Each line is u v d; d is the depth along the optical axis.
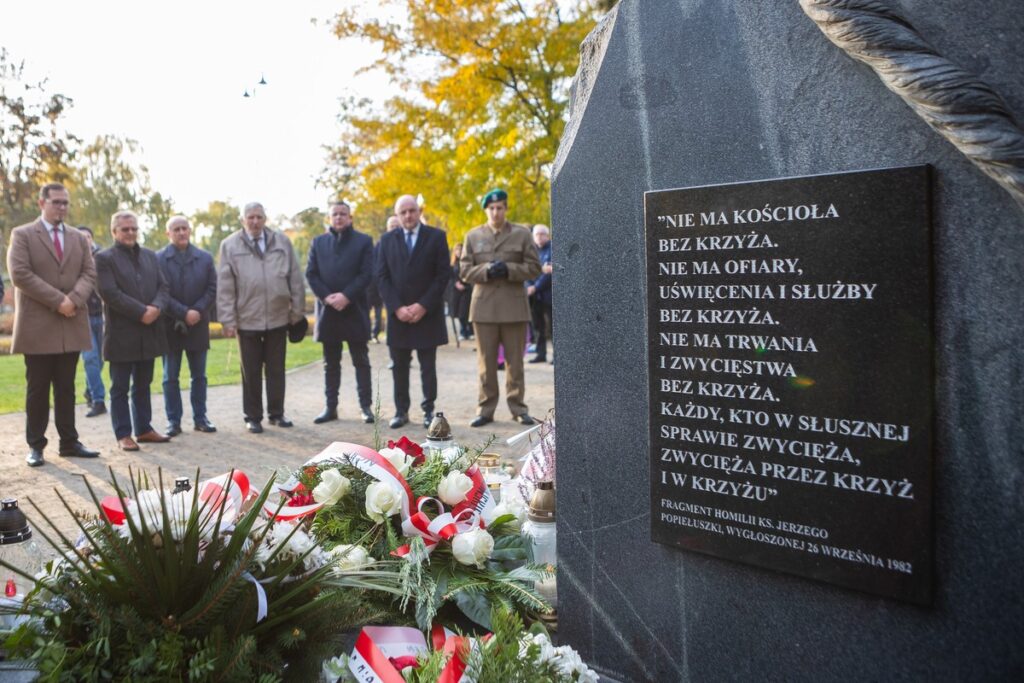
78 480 5.54
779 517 2.17
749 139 2.17
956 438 1.91
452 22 12.97
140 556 1.97
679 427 2.34
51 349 6.02
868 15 1.89
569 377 2.61
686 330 2.31
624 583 2.52
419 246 7.12
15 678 2.03
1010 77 1.79
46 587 1.96
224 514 2.22
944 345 1.91
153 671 1.87
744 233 2.17
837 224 2.02
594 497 2.57
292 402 8.98
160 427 7.61
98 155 42.50
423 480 3.04
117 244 6.64
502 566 2.93
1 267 27.48
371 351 14.95
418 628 2.58
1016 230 1.80
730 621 2.30
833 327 2.04
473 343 15.79
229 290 7.13
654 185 2.36
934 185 1.90
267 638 2.07
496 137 13.49
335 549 2.62
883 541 2.00
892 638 2.03
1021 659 1.85
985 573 1.89
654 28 2.32
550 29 13.04
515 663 2.11
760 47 2.13
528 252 7.21
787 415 2.13
